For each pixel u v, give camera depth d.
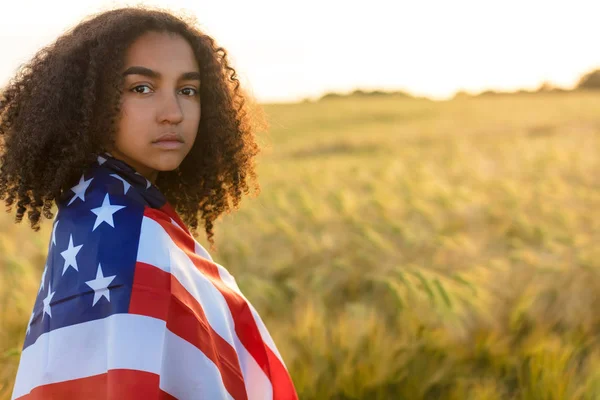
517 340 3.99
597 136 21.98
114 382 1.24
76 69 1.54
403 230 6.00
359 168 14.38
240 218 7.27
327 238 5.96
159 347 1.29
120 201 1.43
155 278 1.34
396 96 66.88
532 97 56.31
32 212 1.66
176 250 1.44
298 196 9.12
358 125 37.16
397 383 3.30
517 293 4.64
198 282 1.46
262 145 2.13
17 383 1.40
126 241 1.36
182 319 1.34
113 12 1.62
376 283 4.70
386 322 4.16
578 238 5.75
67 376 1.29
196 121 1.59
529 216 7.57
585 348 3.88
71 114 1.54
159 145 1.52
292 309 4.36
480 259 5.55
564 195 8.85
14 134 1.66
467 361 3.64
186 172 1.95
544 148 17.47
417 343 3.51
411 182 10.42
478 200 8.15
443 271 5.22
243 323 1.60
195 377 1.33
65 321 1.31
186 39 1.61
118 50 1.49
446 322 3.70
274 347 1.76
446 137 26.59
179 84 1.55
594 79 70.44
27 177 1.59
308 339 3.55
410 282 3.90
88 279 1.33
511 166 13.83
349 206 7.74
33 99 1.62
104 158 1.52
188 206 2.02
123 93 1.50
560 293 4.49
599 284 4.56
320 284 4.72
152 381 1.25
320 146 26.83
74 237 1.40
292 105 52.44
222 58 1.83
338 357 3.43
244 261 5.45
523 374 3.49
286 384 1.72
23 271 4.43
